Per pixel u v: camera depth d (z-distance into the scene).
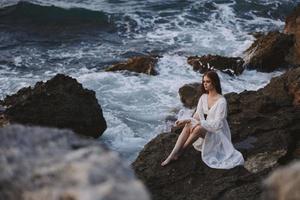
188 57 13.17
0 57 13.81
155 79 12.00
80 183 2.11
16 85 11.89
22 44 15.07
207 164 6.77
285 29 14.36
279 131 7.64
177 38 15.53
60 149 2.44
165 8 18.48
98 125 9.13
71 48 14.74
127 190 2.07
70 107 8.97
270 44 13.05
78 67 13.20
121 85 11.63
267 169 6.77
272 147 7.29
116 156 2.32
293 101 8.83
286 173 2.28
